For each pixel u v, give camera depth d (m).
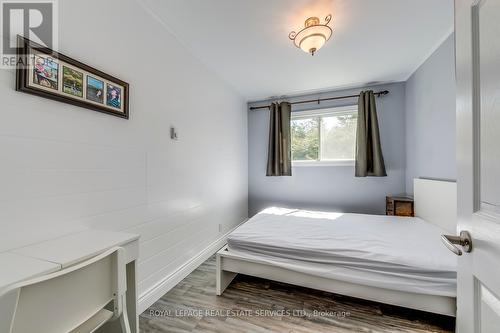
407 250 1.51
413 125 2.68
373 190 3.06
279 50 2.17
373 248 1.56
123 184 1.47
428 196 2.25
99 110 1.29
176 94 1.99
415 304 1.36
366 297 1.47
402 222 2.26
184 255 2.09
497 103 0.51
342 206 3.21
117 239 1.07
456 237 0.67
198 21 1.76
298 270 1.58
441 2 1.54
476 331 0.60
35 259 0.84
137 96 1.58
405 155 2.92
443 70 2.04
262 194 3.66
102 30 1.34
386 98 3.00
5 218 0.92
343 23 1.75
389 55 2.27
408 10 1.61
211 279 2.03
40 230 1.03
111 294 0.85
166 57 1.86
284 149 3.34
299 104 3.43
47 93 1.04
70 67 1.14
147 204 1.67
